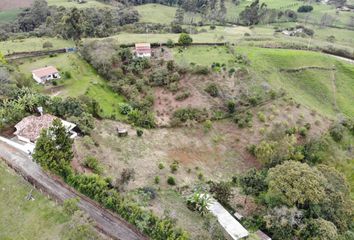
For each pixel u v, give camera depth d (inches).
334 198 2326.5
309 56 4461.1
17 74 3454.7
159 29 6077.8
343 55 4849.9
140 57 4119.1
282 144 3024.1
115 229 1961.1
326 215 2281.0
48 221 1975.9
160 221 1923.0
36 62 4077.3
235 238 2098.9
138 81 3750.0
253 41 4965.6
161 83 3767.2
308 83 4136.3
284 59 4323.3
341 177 2536.9
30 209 2044.8
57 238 1891.0
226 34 5590.6
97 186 2116.1
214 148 3147.1
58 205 2063.2
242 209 2409.0
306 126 3371.1
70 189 2192.4
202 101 3548.2
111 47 4224.9
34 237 1909.4
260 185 2613.2
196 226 2121.1
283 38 5383.9
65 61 4028.1
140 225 1919.3
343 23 7283.5
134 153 2834.6
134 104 3457.2
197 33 5615.2
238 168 2982.3
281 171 2400.3
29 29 7042.3
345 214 2330.2
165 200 2368.4
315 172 2416.3
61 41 5044.3
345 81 4254.4
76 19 5083.7
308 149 3196.4
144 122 3253.0
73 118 2834.6
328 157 3196.4
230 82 3757.4
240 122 3353.8
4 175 2249.0
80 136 2775.6
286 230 2145.7
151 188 2412.6
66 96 3314.5
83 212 1952.5
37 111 2960.1
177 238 1823.3
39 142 2209.6
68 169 2196.1
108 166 2551.7
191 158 2987.2
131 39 4736.7
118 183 2308.1
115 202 2047.2
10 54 4173.2
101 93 3590.1
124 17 6939.0
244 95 3599.9
